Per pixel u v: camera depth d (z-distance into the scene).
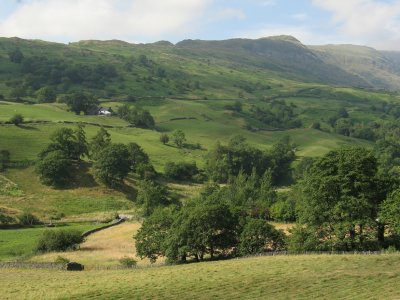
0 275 68.56
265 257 71.00
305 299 47.00
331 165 81.31
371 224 73.19
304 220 79.06
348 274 55.12
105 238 104.88
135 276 63.09
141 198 135.38
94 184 157.00
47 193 148.25
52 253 92.38
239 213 90.12
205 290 52.53
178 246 78.12
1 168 156.88
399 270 55.84
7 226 121.00
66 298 52.06
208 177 190.00
